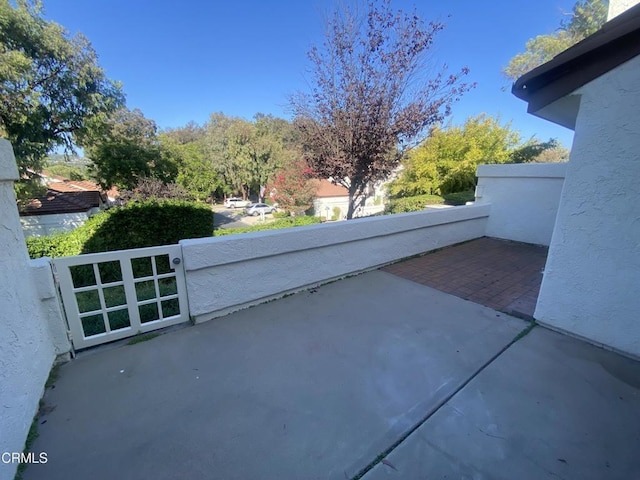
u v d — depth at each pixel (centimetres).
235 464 151
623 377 218
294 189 1988
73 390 202
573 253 261
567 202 258
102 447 160
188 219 835
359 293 371
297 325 293
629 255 230
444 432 170
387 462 152
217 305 305
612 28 195
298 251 361
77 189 2134
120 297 441
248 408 188
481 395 200
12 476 140
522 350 252
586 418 180
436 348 255
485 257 532
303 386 208
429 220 539
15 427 150
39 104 1145
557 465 151
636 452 158
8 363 151
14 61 1005
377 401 194
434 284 404
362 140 649
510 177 644
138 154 1695
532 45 1648
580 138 241
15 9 1061
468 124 1376
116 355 243
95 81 1362
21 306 176
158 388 205
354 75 631
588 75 220
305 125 709
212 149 3338
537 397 198
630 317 235
